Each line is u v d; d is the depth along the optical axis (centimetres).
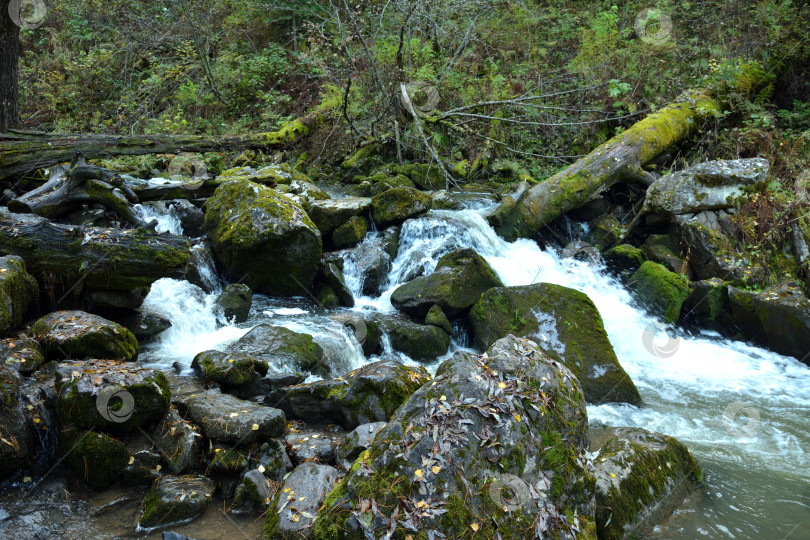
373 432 382
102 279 532
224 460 368
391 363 474
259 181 877
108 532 328
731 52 1126
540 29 1411
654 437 440
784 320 702
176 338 600
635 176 951
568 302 652
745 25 1170
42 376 407
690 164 1007
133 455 368
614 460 392
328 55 1380
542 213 912
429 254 783
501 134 1177
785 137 1007
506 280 792
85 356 447
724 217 842
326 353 573
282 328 564
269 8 1509
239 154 1217
